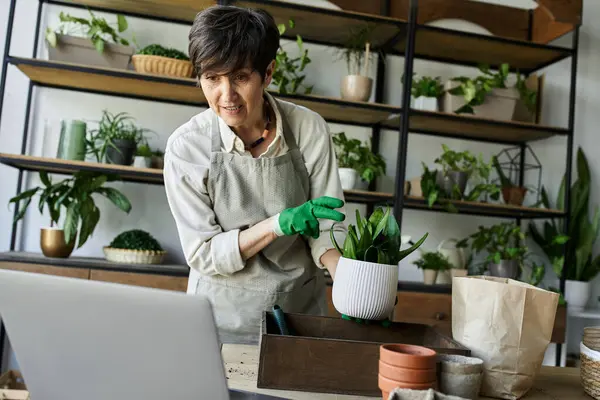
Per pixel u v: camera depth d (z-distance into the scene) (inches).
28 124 110.0
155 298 24.8
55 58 99.7
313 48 122.5
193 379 25.6
